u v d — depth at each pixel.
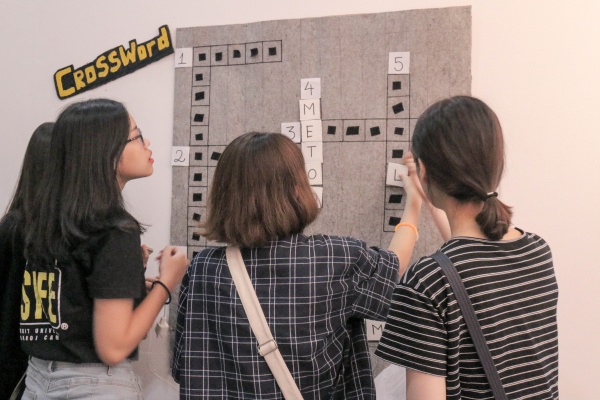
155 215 1.67
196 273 1.08
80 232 1.08
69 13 1.74
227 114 1.61
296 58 1.54
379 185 1.48
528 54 1.39
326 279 1.01
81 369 1.12
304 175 1.05
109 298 1.07
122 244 1.10
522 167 1.41
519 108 1.40
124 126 1.17
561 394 1.40
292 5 1.55
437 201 0.84
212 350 1.04
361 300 1.04
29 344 1.14
